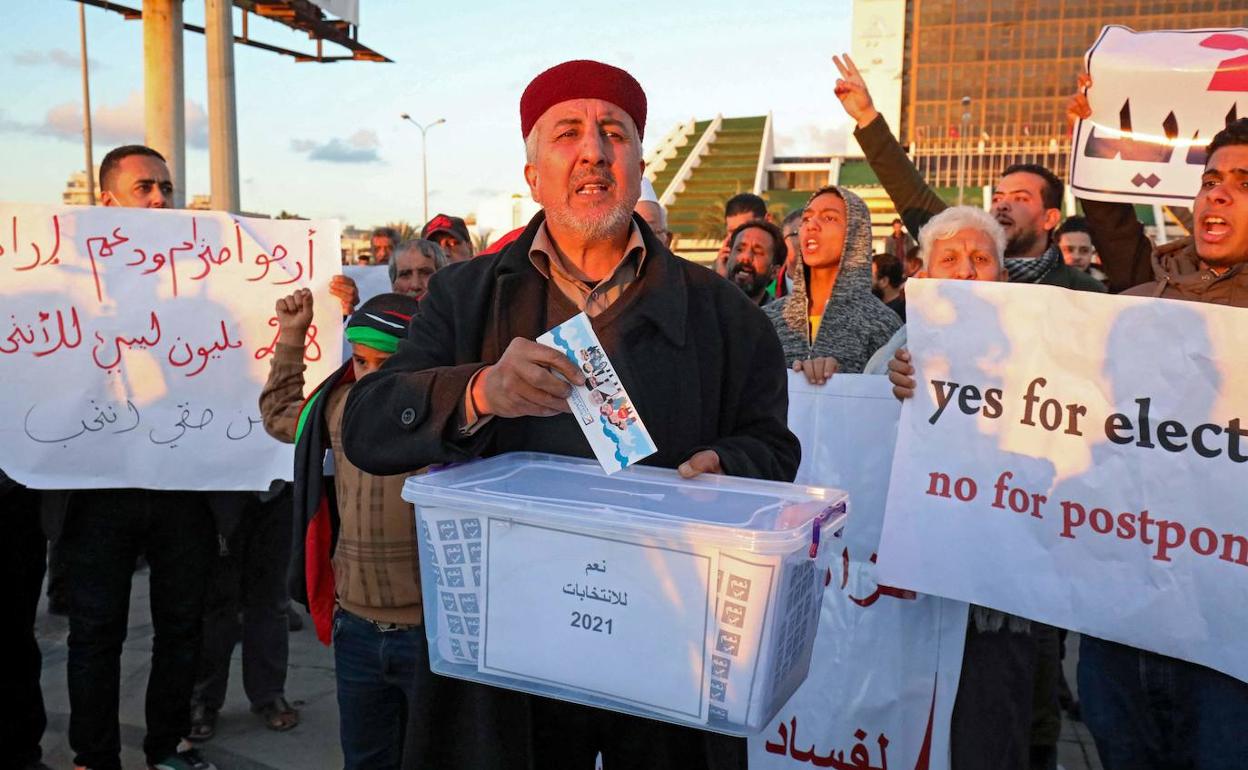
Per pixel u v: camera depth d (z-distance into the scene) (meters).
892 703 2.41
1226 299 2.01
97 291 3.07
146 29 6.79
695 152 66.06
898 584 2.17
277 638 3.55
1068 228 5.16
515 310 1.63
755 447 1.61
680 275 1.66
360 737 2.46
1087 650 2.10
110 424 3.04
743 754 1.57
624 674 1.31
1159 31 2.72
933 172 98.69
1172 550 1.85
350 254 25.36
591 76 1.60
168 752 3.11
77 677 2.90
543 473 1.53
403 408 1.46
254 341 3.19
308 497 2.44
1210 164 2.01
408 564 2.33
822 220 3.20
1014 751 2.29
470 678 1.43
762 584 1.22
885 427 2.49
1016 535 2.04
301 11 8.09
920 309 2.14
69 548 2.93
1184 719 1.92
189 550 3.06
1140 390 1.88
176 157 6.93
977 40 97.62
